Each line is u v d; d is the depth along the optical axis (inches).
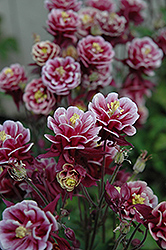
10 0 53.4
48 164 22.0
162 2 47.3
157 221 18.7
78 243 22.2
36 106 26.1
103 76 27.0
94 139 19.0
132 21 35.9
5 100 51.8
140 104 33.2
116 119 19.4
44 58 26.5
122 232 19.3
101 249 23.9
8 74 27.5
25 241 18.3
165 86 44.8
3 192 22.6
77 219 25.6
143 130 42.9
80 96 26.8
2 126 20.1
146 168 41.8
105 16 29.4
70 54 27.6
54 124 19.0
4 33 55.2
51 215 18.1
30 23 54.9
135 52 29.5
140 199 20.2
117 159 20.3
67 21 27.2
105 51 26.7
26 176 19.9
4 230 18.5
